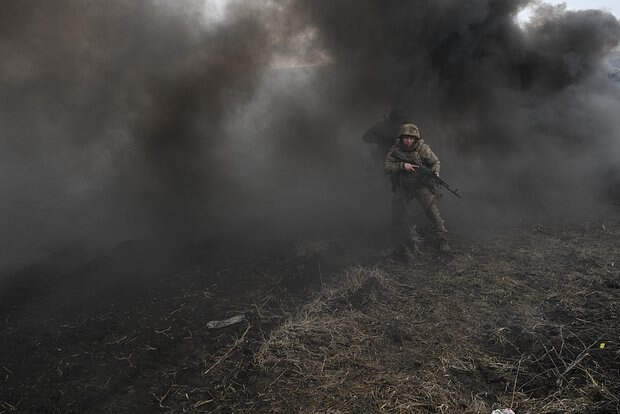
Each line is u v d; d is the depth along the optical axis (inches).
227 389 115.7
